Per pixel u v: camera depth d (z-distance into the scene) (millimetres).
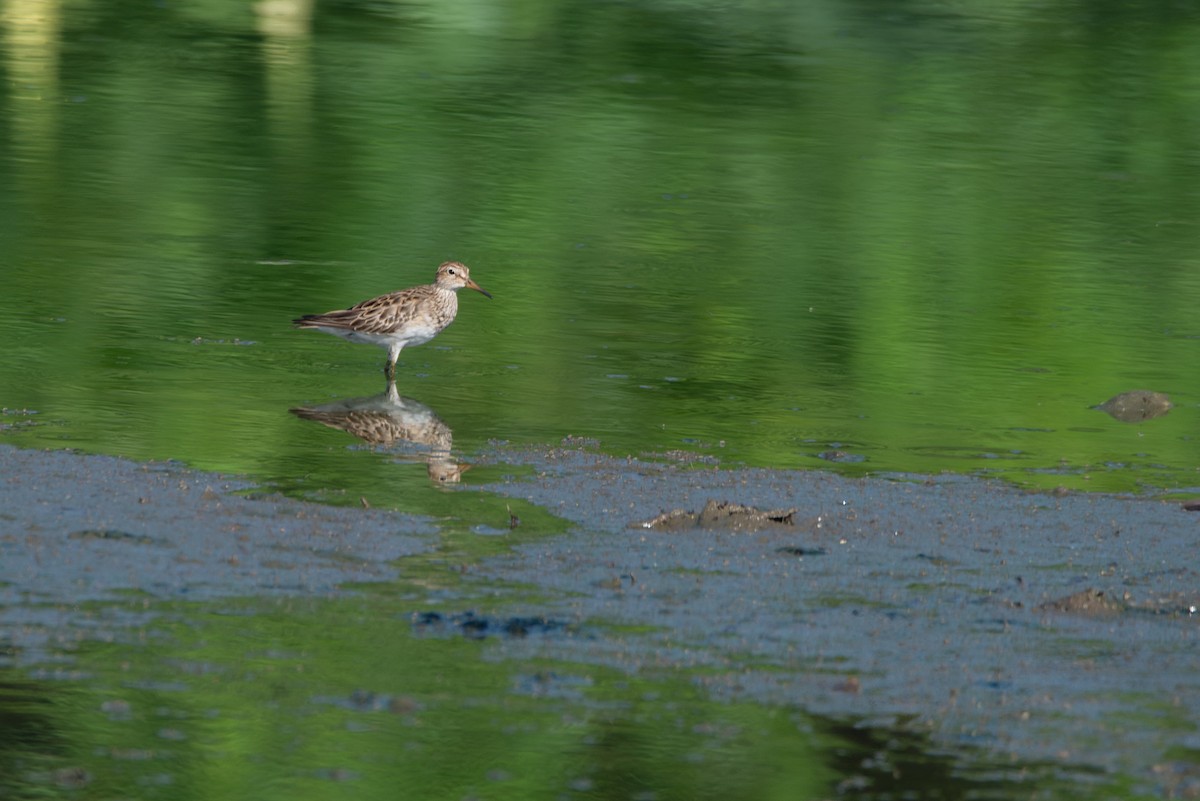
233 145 28531
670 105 33094
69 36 38219
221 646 9195
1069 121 33062
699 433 14633
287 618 9625
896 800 7656
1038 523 12086
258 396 15383
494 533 11297
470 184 26531
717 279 21594
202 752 8070
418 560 10680
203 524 11195
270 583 10156
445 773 7898
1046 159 29938
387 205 24984
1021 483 13297
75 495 11703
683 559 10898
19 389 15188
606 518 11773
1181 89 36250
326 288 20328
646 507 12094
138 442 13422
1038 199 27000
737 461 13672
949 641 9555
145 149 28000
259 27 40156
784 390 16547
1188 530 12016
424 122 30812
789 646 9422
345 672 8906
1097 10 45312
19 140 28078
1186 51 40281
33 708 8414
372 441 13836
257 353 17234
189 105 31578
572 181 27078
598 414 15219
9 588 9883
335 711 8461
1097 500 12781
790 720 8461
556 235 23703
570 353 17812
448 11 42719
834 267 22453
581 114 32094
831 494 12680
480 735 8227
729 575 10609
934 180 28016
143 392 15312
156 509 11477
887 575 10734
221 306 19250
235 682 8758
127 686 8680
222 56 36562
